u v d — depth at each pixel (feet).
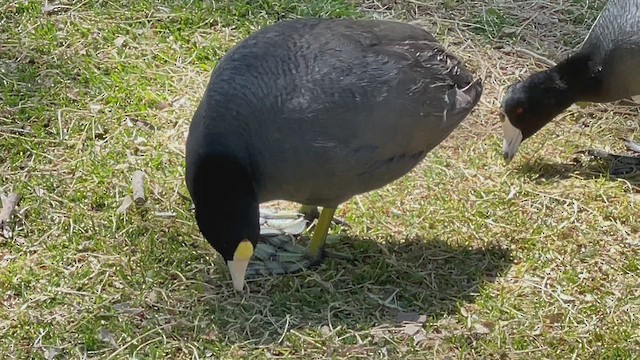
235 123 17.42
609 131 24.99
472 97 19.83
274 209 21.86
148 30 26.53
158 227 20.59
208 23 26.99
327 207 19.19
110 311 18.52
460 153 23.68
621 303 19.40
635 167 23.71
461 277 20.01
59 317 18.33
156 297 18.95
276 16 27.71
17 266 19.33
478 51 27.32
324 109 17.42
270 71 17.67
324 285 19.60
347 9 28.09
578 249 20.86
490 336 18.49
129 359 17.56
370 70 17.98
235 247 17.42
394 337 18.47
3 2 26.99
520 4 29.22
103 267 19.48
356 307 19.12
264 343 18.20
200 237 20.51
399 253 20.57
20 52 25.30
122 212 20.83
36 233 20.29
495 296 19.56
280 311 18.94
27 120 23.27
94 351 17.76
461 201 21.99
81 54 25.53
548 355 18.19
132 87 24.54
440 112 19.03
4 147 22.36
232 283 19.45
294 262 20.21
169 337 18.19
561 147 24.27
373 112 17.83
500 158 23.65
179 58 25.75
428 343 18.38
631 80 23.81
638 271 20.31
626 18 23.47
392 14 28.27
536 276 20.15
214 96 17.70
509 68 26.86
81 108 23.77
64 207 20.95
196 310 18.76
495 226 21.35
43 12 26.89
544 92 23.68
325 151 17.51
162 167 22.17
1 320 18.24
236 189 17.28
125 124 23.41
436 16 28.40
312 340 18.20
